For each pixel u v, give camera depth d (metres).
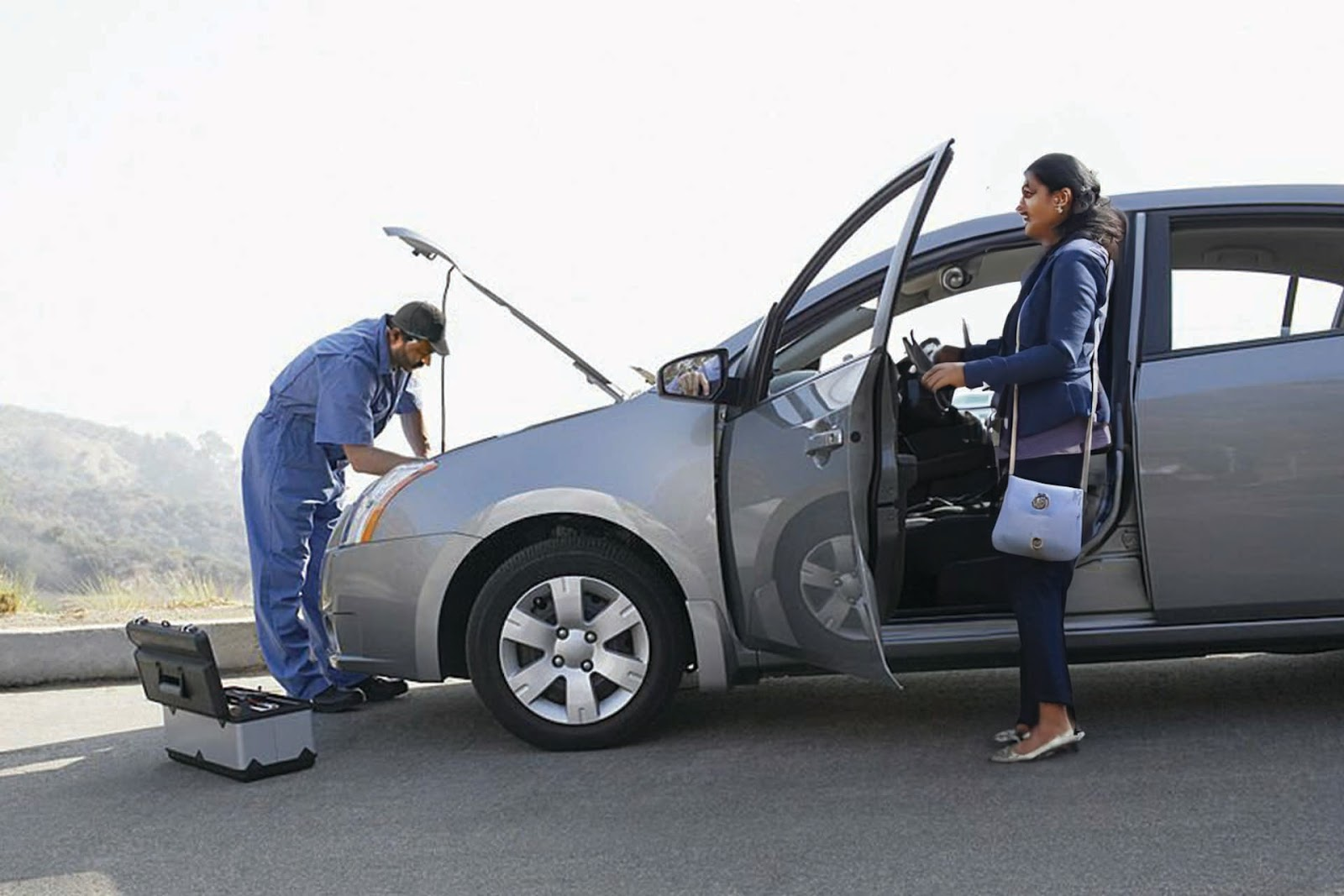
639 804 4.07
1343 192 4.54
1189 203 4.57
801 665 4.62
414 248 5.58
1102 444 4.21
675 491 4.59
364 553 4.81
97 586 8.92
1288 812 3.65
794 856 3.54
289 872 3.65
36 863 3.83
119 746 5.25
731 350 4.71
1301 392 4.32
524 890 3.41
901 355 4.95
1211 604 4.37
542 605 4.73
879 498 4.13
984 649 4.45
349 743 5.06
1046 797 3.89
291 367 5.63
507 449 4.77
